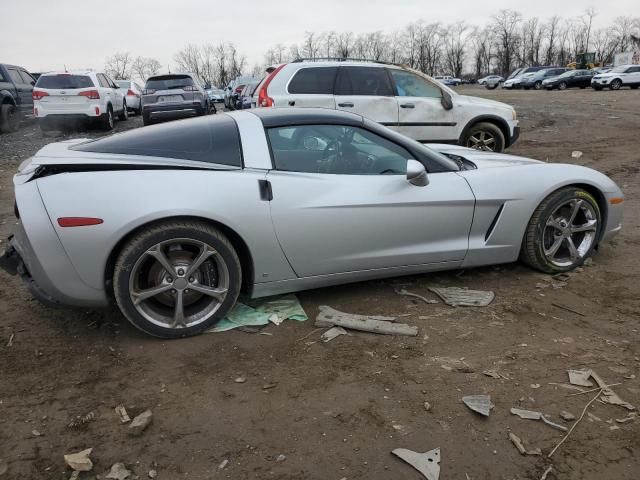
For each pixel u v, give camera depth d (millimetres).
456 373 2719
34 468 2098
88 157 2977
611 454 2146
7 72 14547
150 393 2586
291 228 3160
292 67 7660
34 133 14398
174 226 2902
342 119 3492
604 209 4070
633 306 3449
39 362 2857
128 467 2104
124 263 2855
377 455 2154
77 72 13930
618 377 2660
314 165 3342
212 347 2998
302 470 2078
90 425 2354
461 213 3600
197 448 2209
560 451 2166
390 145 3574
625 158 8992
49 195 2787
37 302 3586
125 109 17938
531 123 13977
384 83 7832
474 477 2035
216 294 3082
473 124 8320
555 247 3924
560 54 92562
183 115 14414
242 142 3213
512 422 2340
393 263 3514
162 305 3117
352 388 2605
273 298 3586
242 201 3023
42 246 2762
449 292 3637
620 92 30828
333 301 3574
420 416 2387
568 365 2773
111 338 3105
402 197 3412
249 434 2289
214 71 87438
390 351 2941
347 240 3326
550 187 3797
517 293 3678
